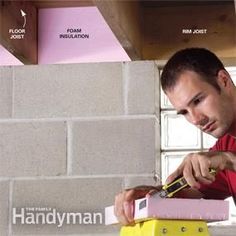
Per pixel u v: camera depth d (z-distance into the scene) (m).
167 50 2.40
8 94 2.42
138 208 1.43
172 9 2.41
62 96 2.40
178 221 1.35
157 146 2.40
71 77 2.40
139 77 2.38
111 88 2.38
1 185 2.38
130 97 2.37
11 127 2.40
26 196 2.37
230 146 1.88
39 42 2.78
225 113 1.62
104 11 1.75
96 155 2.36
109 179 2.34
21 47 2.39
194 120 1.61
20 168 2.38
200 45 2.40
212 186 1.90
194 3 2.41
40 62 2.78
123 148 2.35
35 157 2.38
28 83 2.42
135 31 2.16
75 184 2.36
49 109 2.40
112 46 2.80
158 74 2.46
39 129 2.39
